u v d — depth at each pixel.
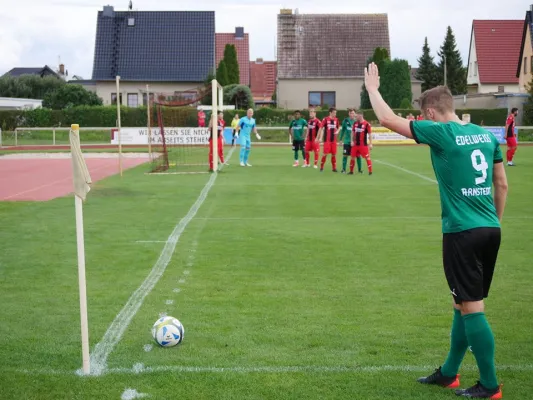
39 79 69.56
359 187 18.09
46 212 13.60
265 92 82.44
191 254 9.37
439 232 11.12
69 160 30.77
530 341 5.68
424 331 5.96
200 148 38.31
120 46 64.19
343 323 6.20
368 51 61.47
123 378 4.87
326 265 8.69
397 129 4.57
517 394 4.58
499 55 66.62
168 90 63.03
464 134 4.50
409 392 4.61
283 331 5.97
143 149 37.97
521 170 23.06
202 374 4.94
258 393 4.59
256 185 18.67
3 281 7.89
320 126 23.00
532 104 46.28
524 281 7.79
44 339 5.77
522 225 11.77
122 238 10.61
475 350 4.45
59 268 8.56
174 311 6.61
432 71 74.12
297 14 63.22
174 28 65.44
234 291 7.38
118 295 7.23
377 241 10.32
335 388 4.68
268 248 9.80
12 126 48.56
